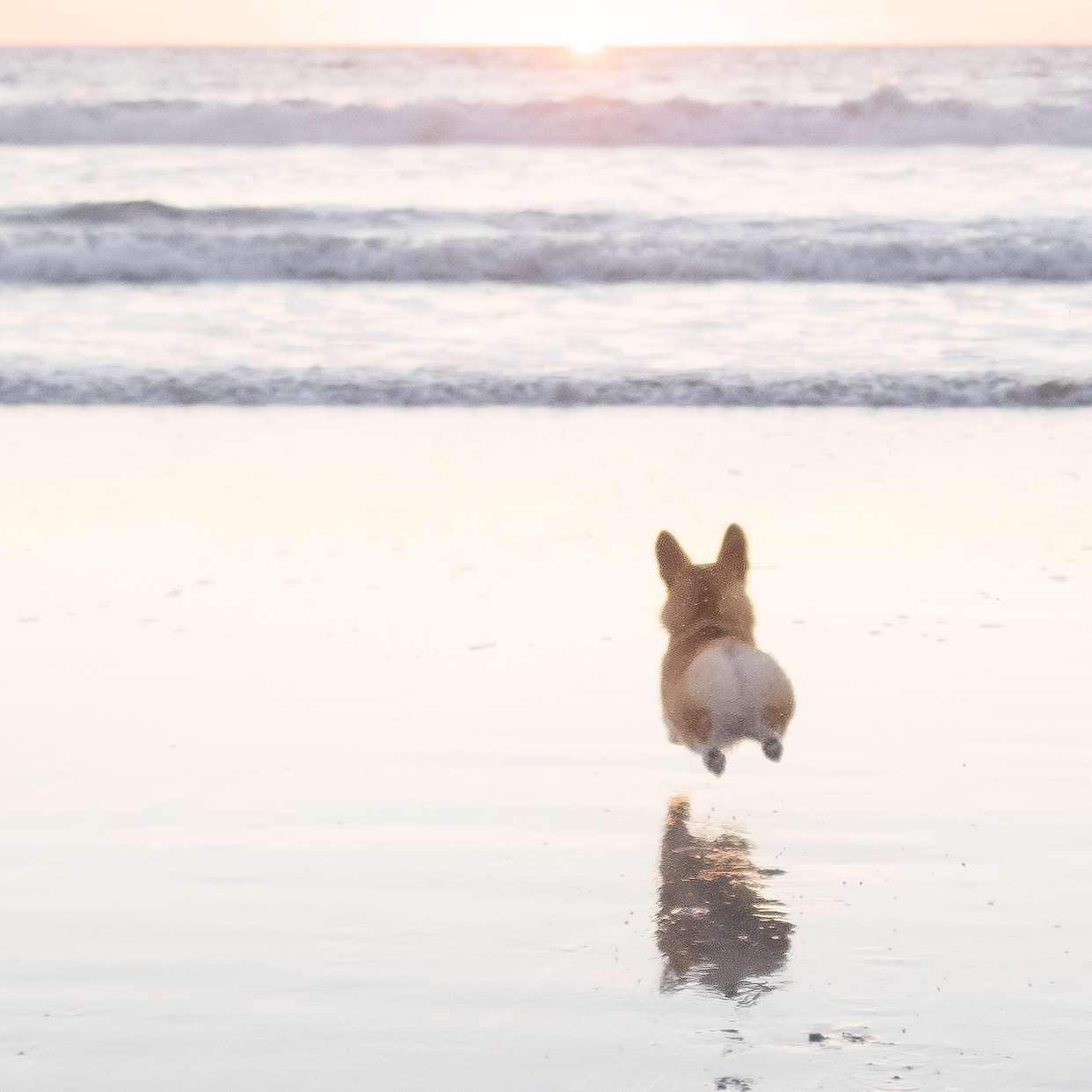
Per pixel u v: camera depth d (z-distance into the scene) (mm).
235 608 7195
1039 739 5465
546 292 18219
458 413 12414
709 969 3705
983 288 18266
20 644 6641
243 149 33469
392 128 34188
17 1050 3318
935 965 3723
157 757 5324
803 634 6727
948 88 49250
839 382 12797
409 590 7492
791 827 4707
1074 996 3535
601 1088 3135
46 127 33875
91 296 17797
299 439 11312
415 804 4914
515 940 3891
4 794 4965
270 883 4273
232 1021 3455
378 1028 3418
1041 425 11727
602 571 7801
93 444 11070
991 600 7227
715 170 29781
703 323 16062
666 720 5164
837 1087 3111
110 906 4098
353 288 18547
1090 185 26781
